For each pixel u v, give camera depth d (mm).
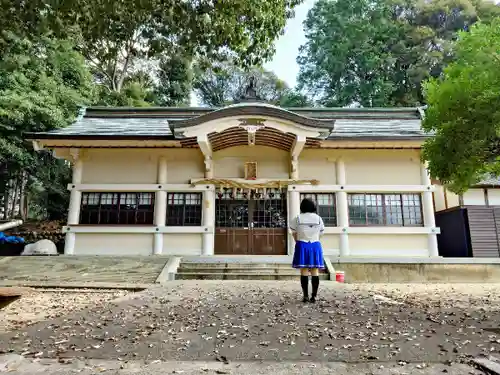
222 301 5996
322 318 4668
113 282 8414
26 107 13945
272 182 12586
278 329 4129
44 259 10477
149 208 12711
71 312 5250
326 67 35188
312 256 5750
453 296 6727
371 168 12898
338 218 12477
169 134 12219
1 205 19359
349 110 15203
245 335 3889
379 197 12812
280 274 9484
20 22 6203
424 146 6277
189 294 6750
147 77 31406
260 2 6539
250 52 7270
